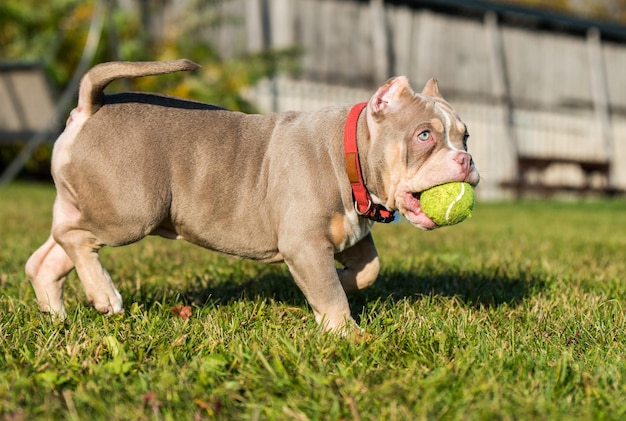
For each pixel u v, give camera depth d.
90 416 2.60
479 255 6.65
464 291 4.84
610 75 21.50
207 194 3.69
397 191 3.54
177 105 3.79
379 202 3.66
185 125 3.71
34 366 3.08
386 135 3.54
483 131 19.39
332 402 2.74
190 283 5.04
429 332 3.60
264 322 3.77
